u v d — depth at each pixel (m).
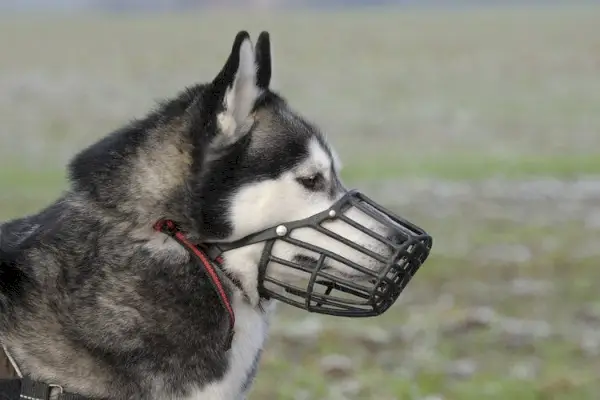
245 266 5.77
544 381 10.71
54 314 5.57
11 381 5.51
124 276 5.57
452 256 16.44
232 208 5.63
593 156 28.69
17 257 5.73
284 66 55.28
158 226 5.64
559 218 19.78
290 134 5.83
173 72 50.97
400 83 49.19
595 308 13.52
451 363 11.40
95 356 5.51
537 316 13.27
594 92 44.84
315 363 11.27
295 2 132.88
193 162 5.67
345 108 41.22
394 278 5.91
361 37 71.31
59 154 29.83
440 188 23.33
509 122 37.59
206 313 5.61
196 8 124.62
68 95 43.22
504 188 23.31
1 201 20.83
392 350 11.88
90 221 5.74
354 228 5.84
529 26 78.19
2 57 58.47
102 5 137.12
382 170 26.36
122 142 5.95
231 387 5.83
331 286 5.99
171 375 5.55
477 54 60.47
